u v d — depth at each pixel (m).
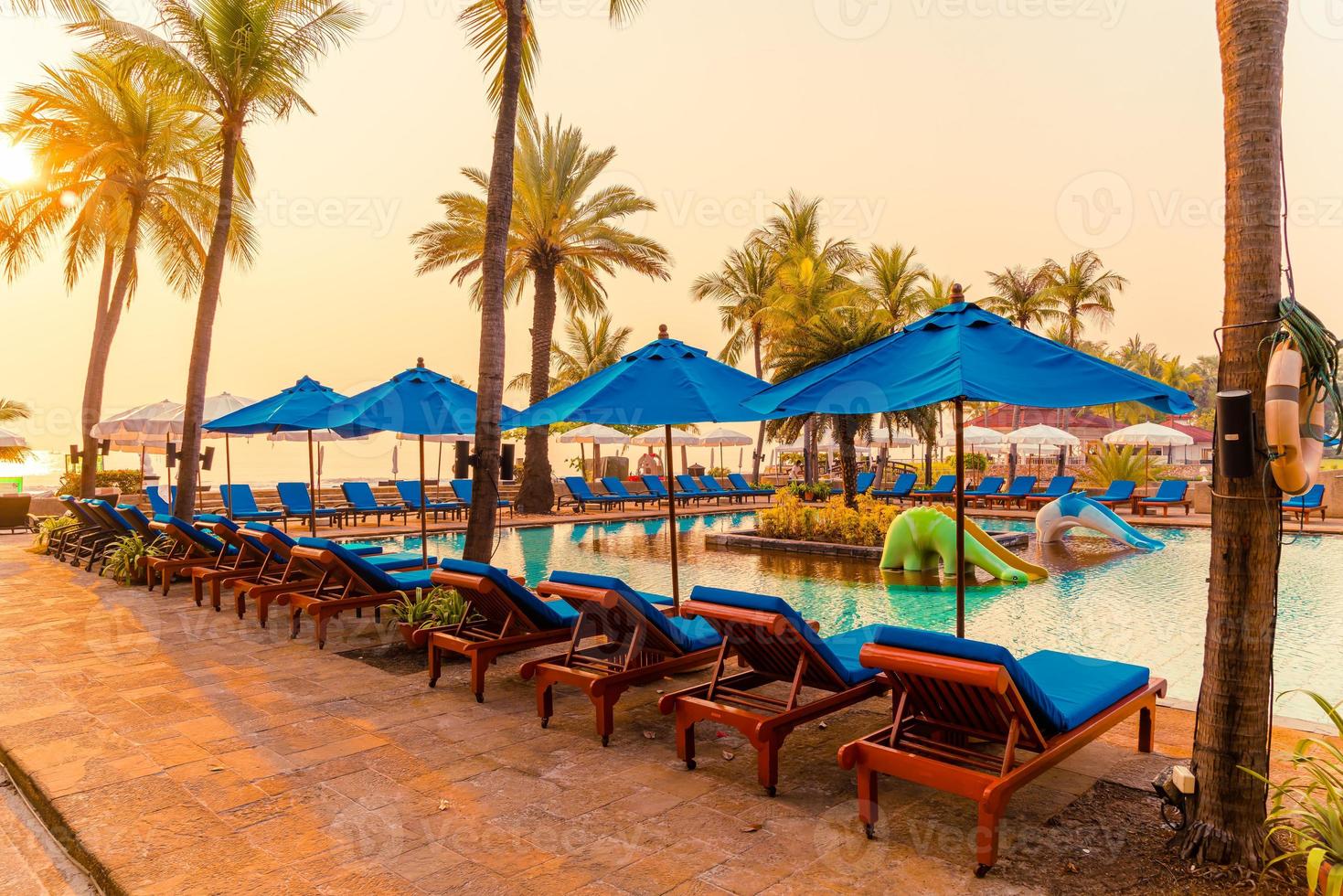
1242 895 2.72
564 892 2.84
